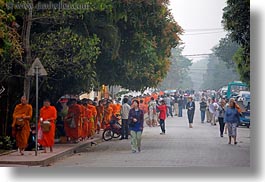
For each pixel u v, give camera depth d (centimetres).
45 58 3316
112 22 3788
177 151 3375
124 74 4509
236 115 3778
